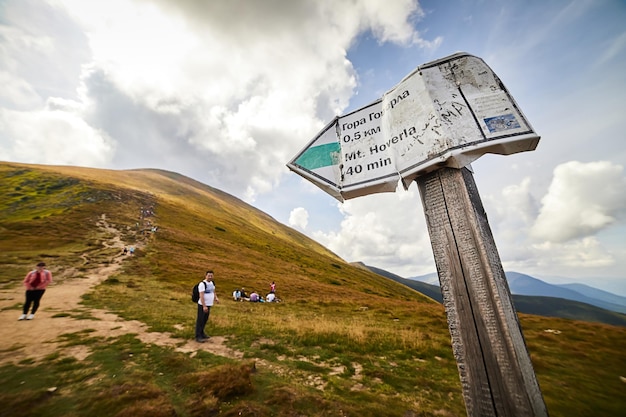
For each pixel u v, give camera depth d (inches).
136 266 1012.5
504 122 72.8
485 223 77.5
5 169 2470.5
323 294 1202.0
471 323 70.4
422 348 315.9
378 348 310.8
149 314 416.2
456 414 167.8
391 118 90.7
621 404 205.2
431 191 81.5
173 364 207.8
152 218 2063.2
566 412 193.9
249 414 141.0
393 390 199.9
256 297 769.6
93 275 806.5
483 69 81.8
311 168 99.1
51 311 406.0
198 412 141.3
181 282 908.6
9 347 245.3
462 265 73.2
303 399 165.0
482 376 67.6
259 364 231.3
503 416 63.1
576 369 282.8
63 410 141.3
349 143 97.3
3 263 802.8
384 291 2524.6
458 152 71.9
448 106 78.7
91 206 1889.8
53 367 199.6
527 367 65.2
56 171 2778.1
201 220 2679.6
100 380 177.5
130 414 130.7
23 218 1449.3
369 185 88.1
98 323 344.2
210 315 452.1
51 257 938.1
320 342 319.0
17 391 160.7
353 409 160.6
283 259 2426.2
